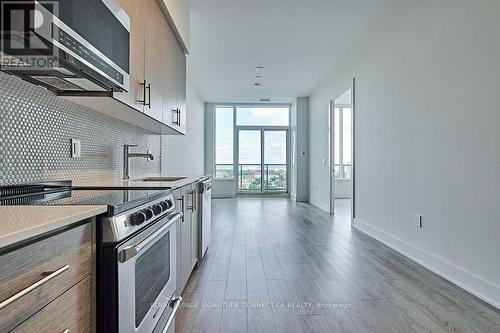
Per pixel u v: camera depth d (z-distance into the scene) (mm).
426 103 3115
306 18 4043
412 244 3365
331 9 3816
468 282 2521
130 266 1109
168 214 1705
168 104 2836
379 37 4168
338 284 2658
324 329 1931
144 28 2139
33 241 714
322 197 7195
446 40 2809
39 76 1368
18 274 666
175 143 5602
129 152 2812
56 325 797
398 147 3662
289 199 9148
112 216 1039
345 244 3990
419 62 3238
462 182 2598
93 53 1308
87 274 963
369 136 4500
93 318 997
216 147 9859
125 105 1891
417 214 3266
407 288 2570
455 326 1960
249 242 4074
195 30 4387
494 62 2273
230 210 6898
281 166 10000
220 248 3779
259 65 5961
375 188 4293
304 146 8672
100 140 2252
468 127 2533
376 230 4254
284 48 5090
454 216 2701
